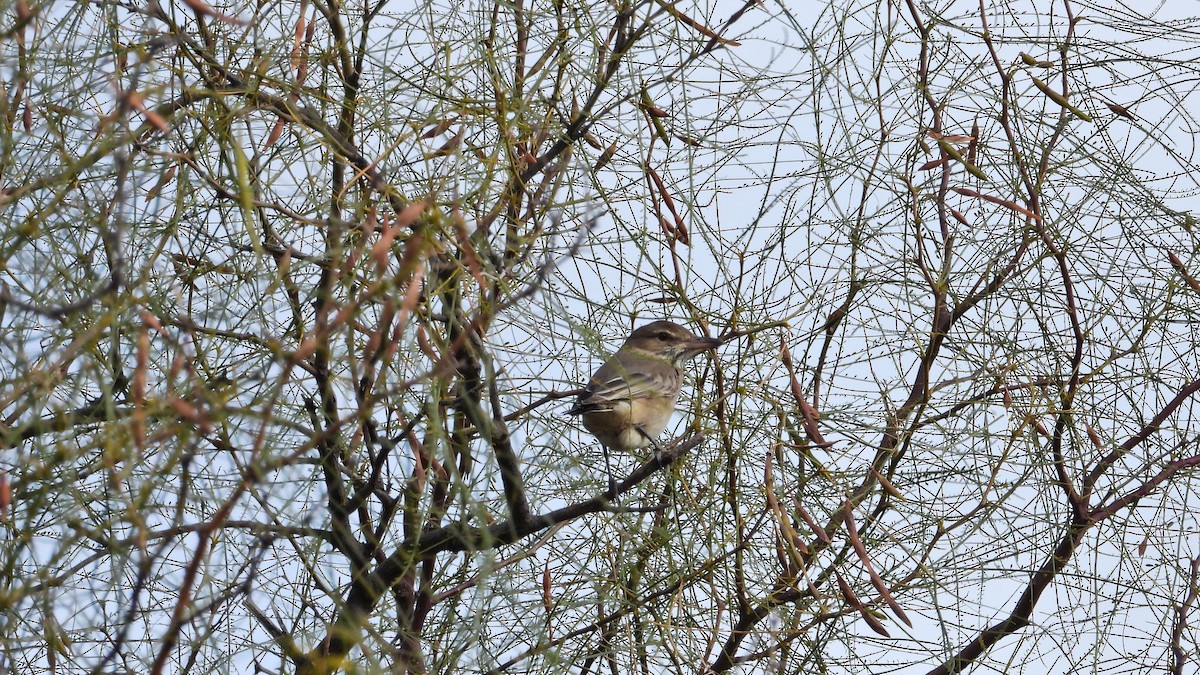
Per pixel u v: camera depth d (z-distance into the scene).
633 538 11.78
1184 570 12.08
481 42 10.54
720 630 11.73
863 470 12.17
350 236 9.30
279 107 10.03
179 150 9.89
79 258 9.09
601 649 11.52
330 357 8.57
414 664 10.14
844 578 12.05
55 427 8.73
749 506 11.69
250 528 9.49
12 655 8.71
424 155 9.45
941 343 12.57
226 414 7.36
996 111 12.97
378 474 10.08
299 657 9.43
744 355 11.84
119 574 8.53
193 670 9.89
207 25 10.55
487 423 8.74
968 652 12.08
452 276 8.68
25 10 8.36
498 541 10.98
